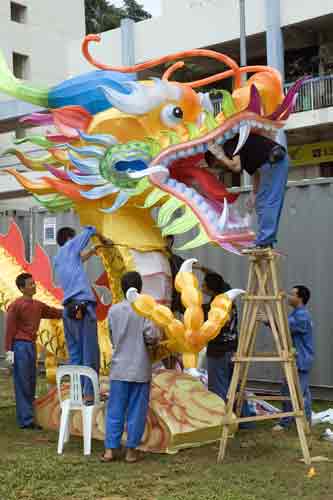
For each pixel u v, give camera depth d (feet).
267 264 18.62
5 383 32.37
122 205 20.54
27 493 15.74
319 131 62.69
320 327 27.48
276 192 18.56
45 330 24.16
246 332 18.58
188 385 20.86
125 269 21.21
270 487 15.83
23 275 23.26
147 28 70.03
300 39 65.10
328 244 27.37
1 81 22.75
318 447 19.89
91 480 16.72
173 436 19.04
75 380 19.84
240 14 59.52
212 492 15.44
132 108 20.45
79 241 21.38
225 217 18.92
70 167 22.04
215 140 19.47
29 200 45.83
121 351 18.47
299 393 18.88
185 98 21.07
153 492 15.75
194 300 18.15
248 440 20.83
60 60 95.20
